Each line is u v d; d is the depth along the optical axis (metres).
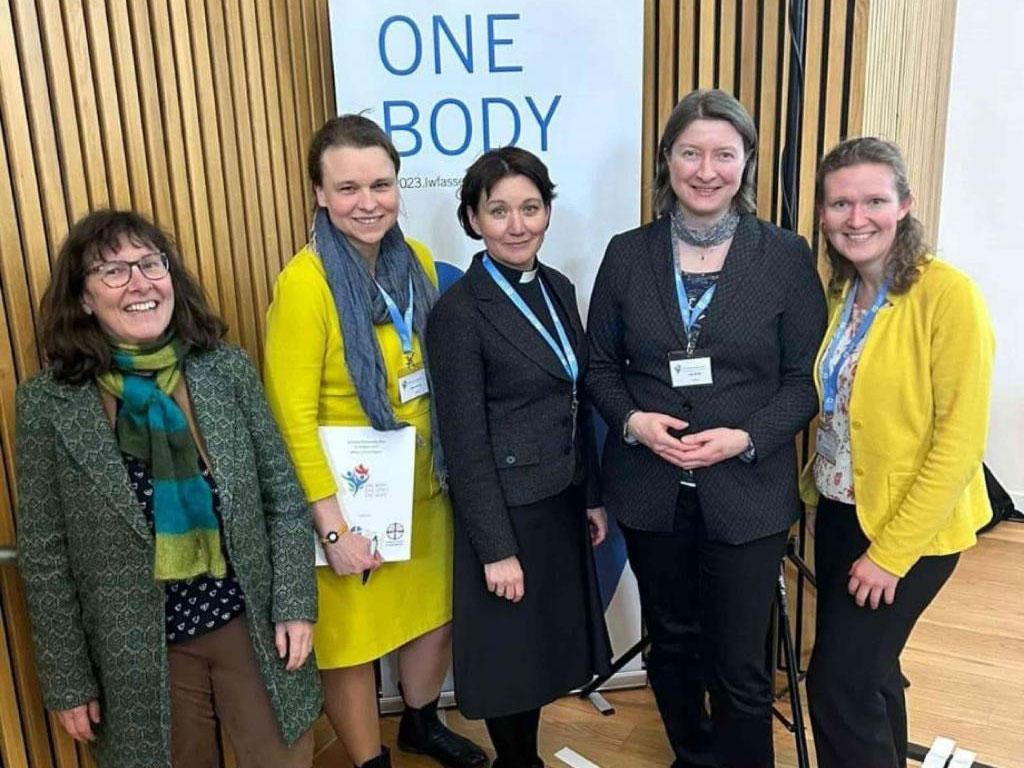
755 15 2.40
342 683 2.07
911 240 1.66
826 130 2.41
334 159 1.77
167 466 1.50
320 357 1.84
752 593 1.89
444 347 1.87
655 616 2.10
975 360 1.57
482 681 1.98
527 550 1.95
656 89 2.50
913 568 1.72
